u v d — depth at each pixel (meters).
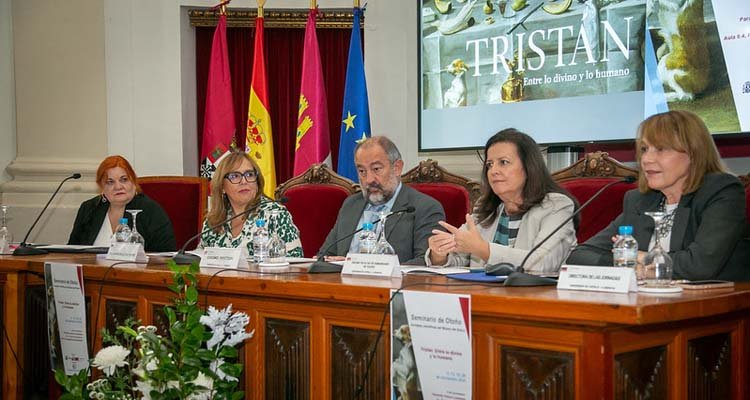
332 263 2.65
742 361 2.15
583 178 3.37
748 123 3.87
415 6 5.46
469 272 2.54
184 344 2.19
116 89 5.67
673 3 4.09
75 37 5.62
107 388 2.39
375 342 2.13
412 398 2.02
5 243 3.62
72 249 3.70
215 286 2.47
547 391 1.80
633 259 2.05
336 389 2.23
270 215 3.49
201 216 4.86
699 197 2.40
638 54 4.23
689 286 2.03
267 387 2.41
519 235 2.83
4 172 5.60
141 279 2.67
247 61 6.02
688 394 1.95
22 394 3.13
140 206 4.09
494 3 4.79
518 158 2.84
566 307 1.72
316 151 5.25
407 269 2.69
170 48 5.76
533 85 4.63
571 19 4.48
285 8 5.85
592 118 4.40
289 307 2.34
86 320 2.91
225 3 5.54
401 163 3.49
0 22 5.62
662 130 2.43
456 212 3.70
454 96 4.95
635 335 1.80
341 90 5.97
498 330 1.89
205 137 5.50
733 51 3.90
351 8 5.80
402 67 5.54
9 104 5.64
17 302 3.13
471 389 1.90
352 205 3.57
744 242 2.50
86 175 5.55
